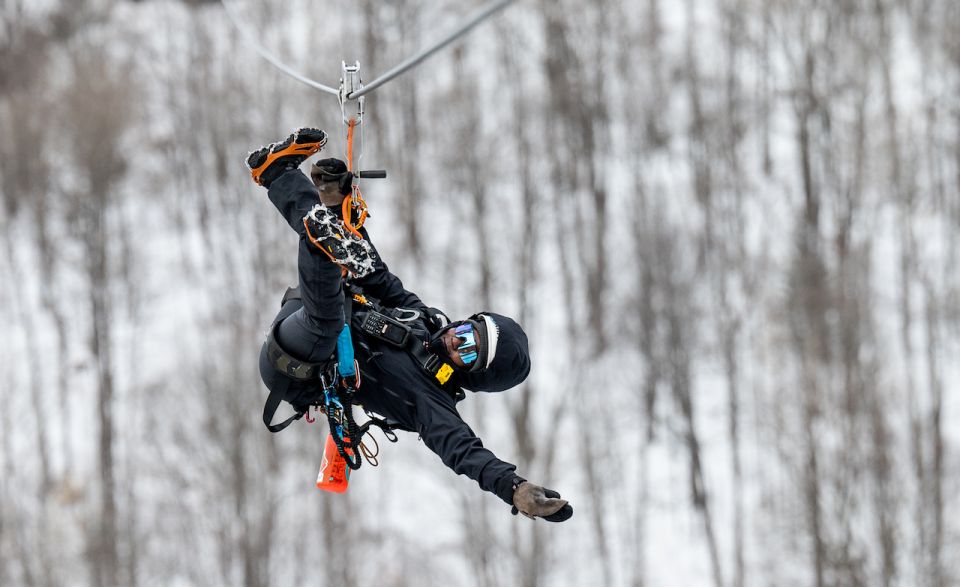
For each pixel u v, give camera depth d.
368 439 135.88
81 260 166.75
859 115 167.12
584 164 185.12
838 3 177.75
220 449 125.81
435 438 18.98
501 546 120.00
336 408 19.52
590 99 185.25
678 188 179.12
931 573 105.38
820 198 180.25
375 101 188.12
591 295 160.12
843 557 106.31
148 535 132.75
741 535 130.12
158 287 174.62
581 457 135.75
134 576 127.12
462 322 19.67
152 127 195.75
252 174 18.70
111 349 159.62
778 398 131.88
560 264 175.25
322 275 17.91
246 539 121.44
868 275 150.75
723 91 193.25
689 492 143.62
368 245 17.95
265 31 193.38
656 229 147.38
